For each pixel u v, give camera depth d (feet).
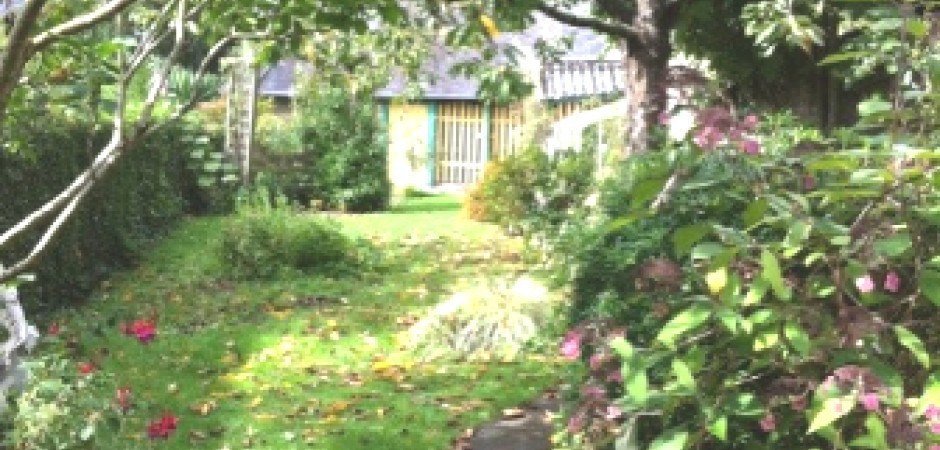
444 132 89.30
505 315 25.52
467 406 20.92
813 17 23.91
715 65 32.81
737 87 33.53
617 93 59.62
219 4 9.41
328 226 39.93
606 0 28.76
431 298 33.17
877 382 7.19
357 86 30.50
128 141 7.94
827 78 31.73
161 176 48.85
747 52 31.78
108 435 13.41
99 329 24.56
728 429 8.95
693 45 32.81
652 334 11.59
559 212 37.40
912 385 8.21
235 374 23.36
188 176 58.34
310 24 9.73
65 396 13.03
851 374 7.24
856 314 7.64
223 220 55.31
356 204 66.33
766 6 21.83
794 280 8.23
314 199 66.64
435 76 47.57
